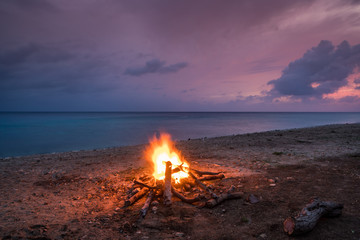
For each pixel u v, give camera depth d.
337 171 7.74
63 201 5.83
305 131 23.44
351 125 30.81
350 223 4.11
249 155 11.60
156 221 4.53
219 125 51.34
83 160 11.93
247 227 4.20
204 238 3.88
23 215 4.77
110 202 5.75
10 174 8.96
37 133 34.47
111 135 31.25
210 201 5.13
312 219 3.87
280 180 6.91
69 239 3.84
